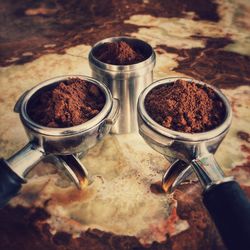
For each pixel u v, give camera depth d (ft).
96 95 0.85
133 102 0.97
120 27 1.57
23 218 0.82
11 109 1.14
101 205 0.84
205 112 0.77
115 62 0.93
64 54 1.41
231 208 0.64
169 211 0.83
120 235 0.78
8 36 1.55
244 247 0.60
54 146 0.74
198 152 0.71
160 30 1.54
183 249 0.75
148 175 0.92
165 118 0.76
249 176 0.90
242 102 1.13
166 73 1.27
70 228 0.80
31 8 1.77
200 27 1.57
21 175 0.73
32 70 1.31
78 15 1.69
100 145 1.01
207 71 1.28
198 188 0.88
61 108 0.77
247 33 1.52
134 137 1.03
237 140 1.00
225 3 1.73
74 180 0.84
